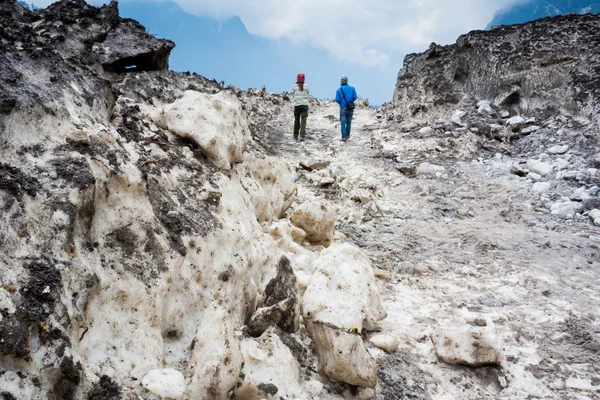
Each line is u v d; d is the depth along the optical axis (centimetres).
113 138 291
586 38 1015
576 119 923
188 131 374
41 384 182
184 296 274
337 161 896
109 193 258
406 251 519
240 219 356
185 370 243
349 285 334
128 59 521
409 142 985
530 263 488
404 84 1381
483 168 825
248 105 1437
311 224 461
